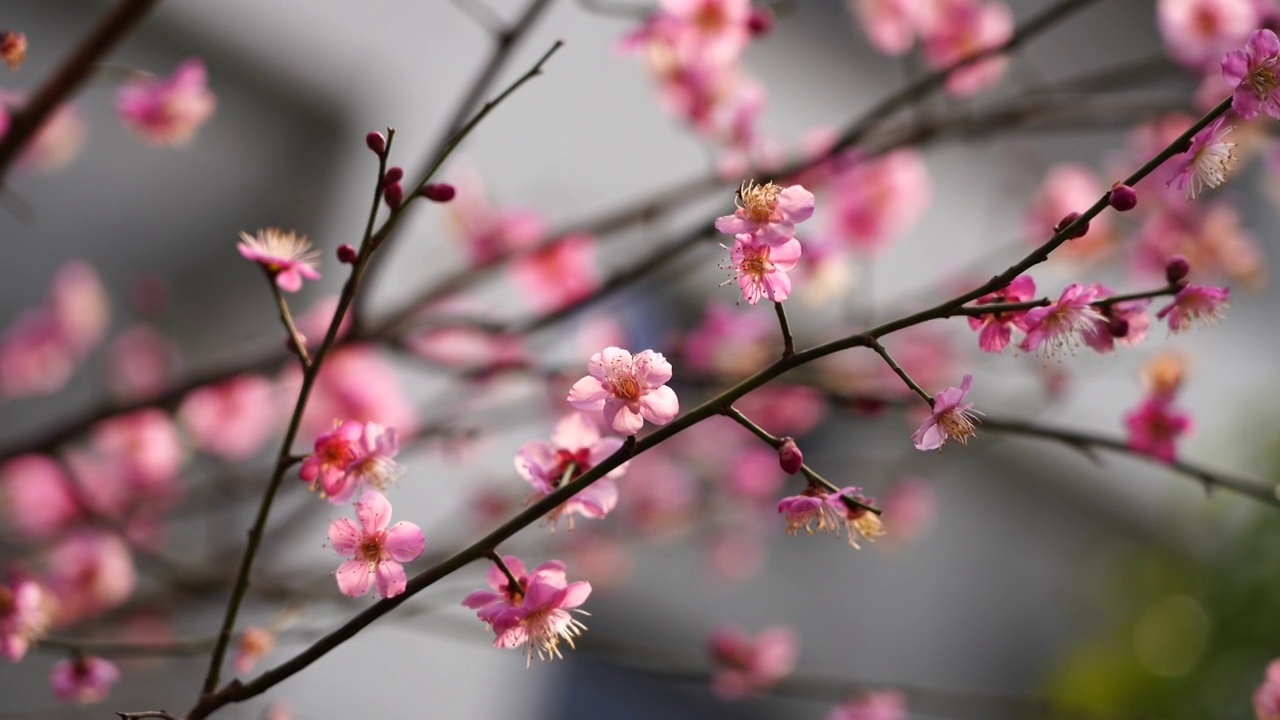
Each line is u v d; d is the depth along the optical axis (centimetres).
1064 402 215
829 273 175
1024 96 169
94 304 207
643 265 145
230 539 203
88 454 187
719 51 145
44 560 152
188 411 181
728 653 178
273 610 181
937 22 173
